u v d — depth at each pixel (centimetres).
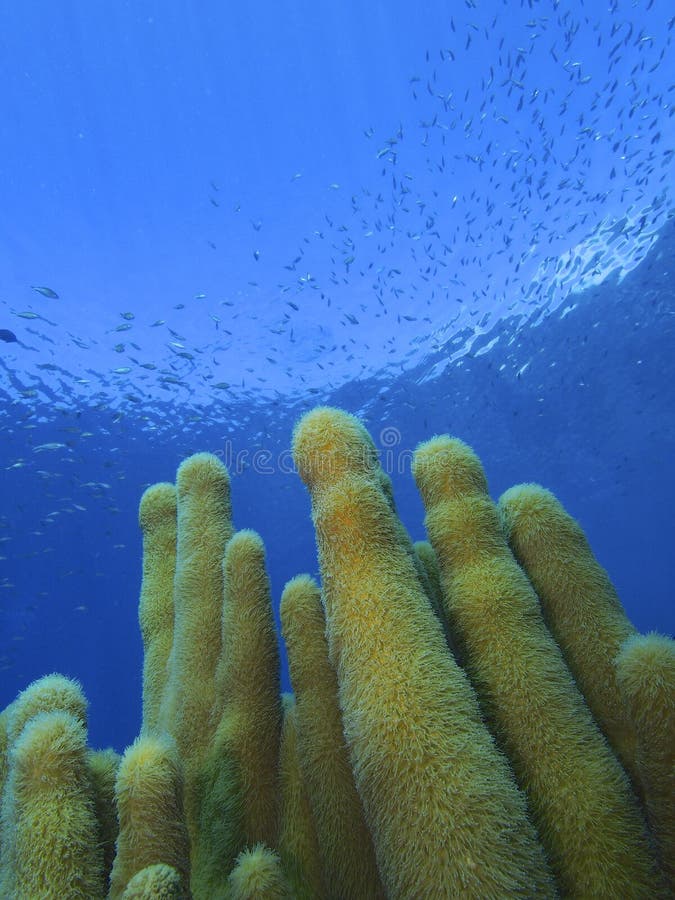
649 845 118
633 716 115
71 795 117
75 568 3058
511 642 140
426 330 2342
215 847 161
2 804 134
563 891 119
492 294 2161
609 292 2272
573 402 2878
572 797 122
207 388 2466
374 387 2658
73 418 2414
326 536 139
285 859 164
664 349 2525
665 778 111
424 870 101
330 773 152
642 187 1788
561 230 1909
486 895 96
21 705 144
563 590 159
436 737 110
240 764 169
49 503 2691
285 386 2562
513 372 2647
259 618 182
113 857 135
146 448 2728
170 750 122
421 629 124
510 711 134
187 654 198
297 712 164
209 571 208
